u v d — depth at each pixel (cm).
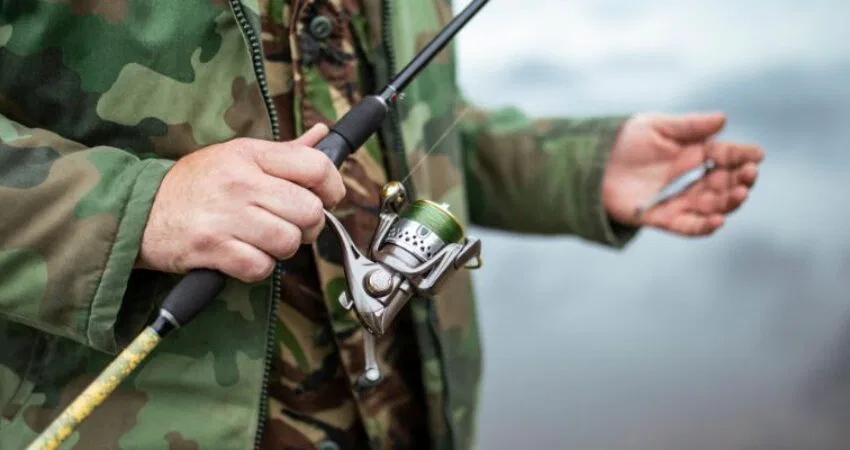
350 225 137
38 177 113
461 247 123
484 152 189
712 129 176
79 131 123
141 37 121
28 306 113
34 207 112
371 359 124
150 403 123
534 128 188
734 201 178
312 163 113
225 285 123
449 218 123
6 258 112
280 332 136
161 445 123
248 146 114
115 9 121
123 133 123
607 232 183
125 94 122
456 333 154
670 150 179
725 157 178
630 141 181
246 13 122
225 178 111
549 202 185
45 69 121
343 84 136
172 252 112
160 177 114
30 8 120
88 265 112
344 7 137
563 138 185
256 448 128
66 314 113
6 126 116
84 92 122
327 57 135
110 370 107
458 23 126
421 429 150
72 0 119
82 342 116
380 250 122
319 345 138
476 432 161
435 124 151
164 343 124
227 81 124
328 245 135
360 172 138
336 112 135
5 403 125
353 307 119
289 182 112
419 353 144
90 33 121
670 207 180
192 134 123
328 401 140
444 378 145
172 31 121
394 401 146
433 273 121
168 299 111
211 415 125
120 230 112
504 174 188
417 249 120
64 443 122
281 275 134
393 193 123
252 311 126
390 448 145
